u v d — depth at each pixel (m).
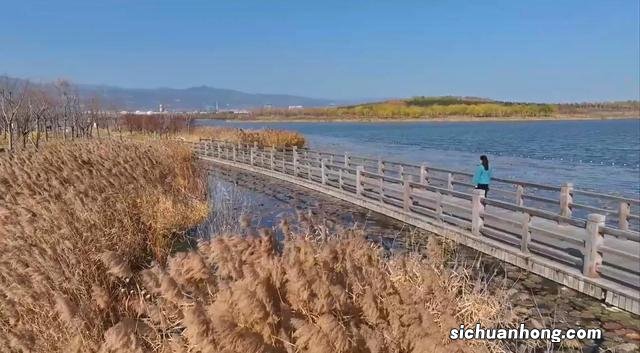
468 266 8.12
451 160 36.88
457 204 10.91
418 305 4.48
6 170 11.13
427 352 3.94
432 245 7.18
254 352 3.37
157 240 8.83
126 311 4.87
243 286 3.75
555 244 8.33
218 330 3.38
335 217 12.80
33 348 4.50
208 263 5.09
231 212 11.52
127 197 9.49
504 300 6.09
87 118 47.16
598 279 6.71
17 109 31.20
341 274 4.82
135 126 53.31
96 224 7.64
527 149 49.94
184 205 11.38
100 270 5.75
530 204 16.80
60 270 5.38
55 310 4.64
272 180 21.28
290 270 4.06
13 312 4.81
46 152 13.23
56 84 46.59
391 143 60.03
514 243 8.62
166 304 4.43
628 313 6.11
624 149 49.22
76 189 8.96
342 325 3.66
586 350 5.19
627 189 22.11
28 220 6.91
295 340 3.71
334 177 18.77
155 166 12.70
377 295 4.46
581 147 52.53
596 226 6.71
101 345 4.12
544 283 7.29
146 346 4.26
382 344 3.81
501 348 4.91
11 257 5.74
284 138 35.78
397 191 13.06
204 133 43.66
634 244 8.28
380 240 10.06
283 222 6.22
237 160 27.78
